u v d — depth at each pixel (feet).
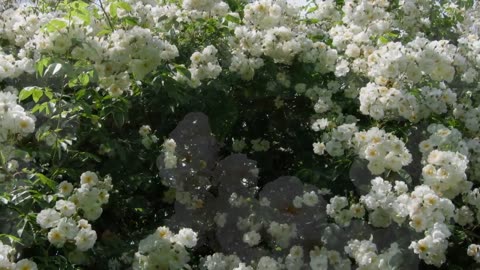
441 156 8.96
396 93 9.89
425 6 15.56
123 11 10.53
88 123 10.03
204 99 11.26
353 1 12.28
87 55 9.46
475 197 9.57
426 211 8.41
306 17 13.96
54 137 9.07
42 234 7.99
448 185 9.00
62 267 7.79
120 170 10.26
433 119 10.84
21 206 8.03
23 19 11.35
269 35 11.60
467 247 10.02
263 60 11.78
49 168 9.40
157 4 12.73
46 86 10.07
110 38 9.81
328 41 13.20
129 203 10.30
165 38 11.70
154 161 10.53
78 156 9.69
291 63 11.93
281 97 11.94
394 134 10.29
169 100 10.74
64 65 8.86
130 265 9.22
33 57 10.61
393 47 10.39
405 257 8.70
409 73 10.23
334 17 13.52
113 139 10.18
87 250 8.55
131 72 10.07
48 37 9.27
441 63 10.44
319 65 11.90
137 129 11.09
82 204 8.49
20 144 9.12
